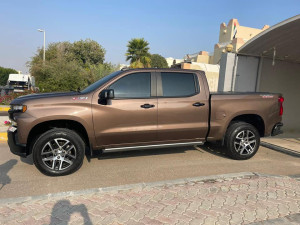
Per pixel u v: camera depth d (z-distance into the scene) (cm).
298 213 299
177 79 485
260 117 537
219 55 4072
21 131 403
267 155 584
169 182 381
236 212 298
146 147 477
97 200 322
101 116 433
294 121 1230
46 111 408
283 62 1101
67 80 1769
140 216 287
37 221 274
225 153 581
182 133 482
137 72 464
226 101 503
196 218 284
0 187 378
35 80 3055
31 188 377
